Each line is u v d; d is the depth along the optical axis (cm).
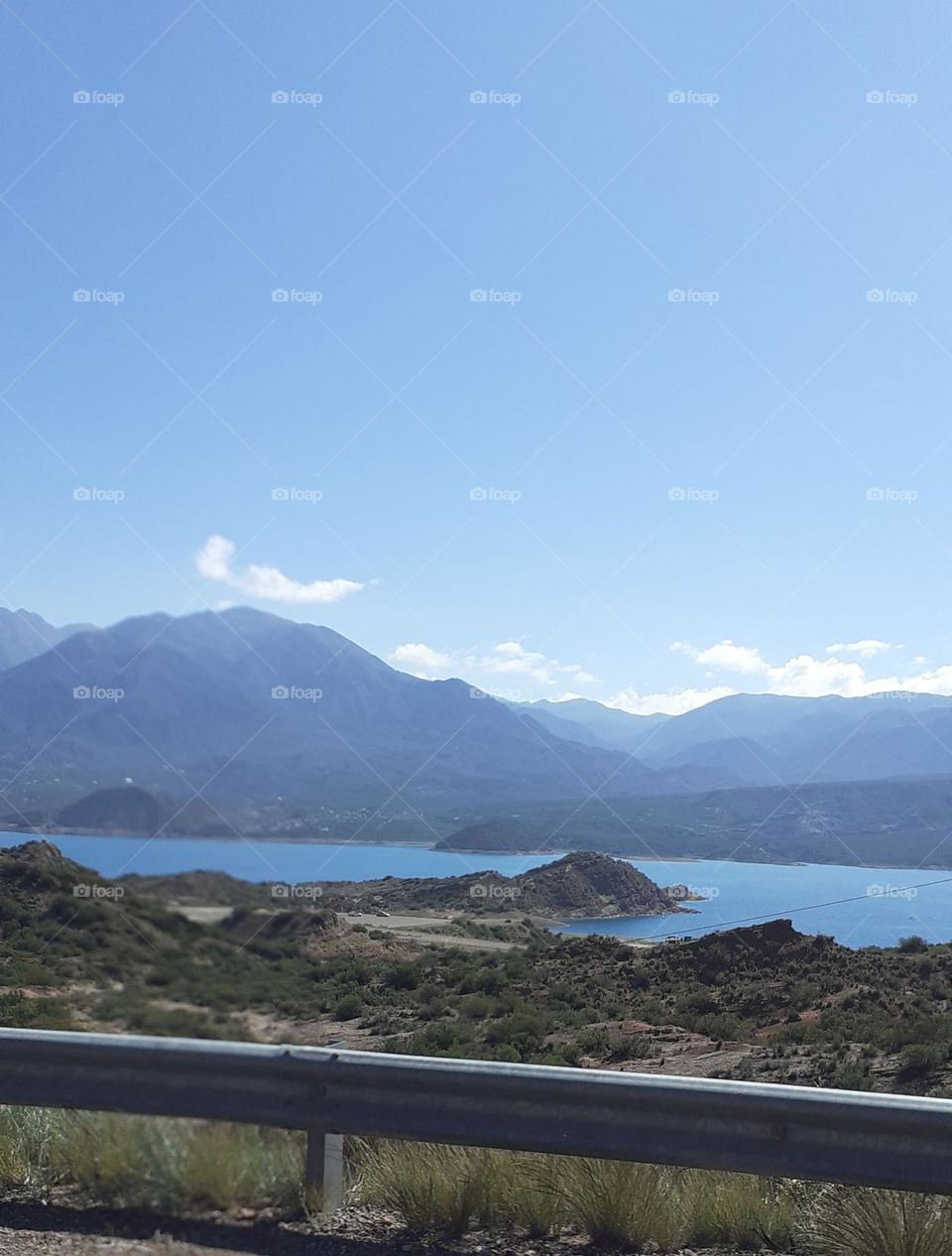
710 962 4084
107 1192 634
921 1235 539
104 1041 645
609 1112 576
